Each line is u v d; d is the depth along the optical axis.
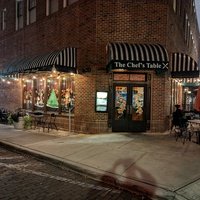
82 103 14.47
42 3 17.69
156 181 7.02
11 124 18.42
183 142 11.54
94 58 13.81
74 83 15.26
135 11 13.77
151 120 13.98
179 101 20.48
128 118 14.09
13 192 6.44
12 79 21.72
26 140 12.52
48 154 9.77
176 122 13.44
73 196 6.29
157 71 13.14
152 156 9.38
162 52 12.82
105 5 13.71
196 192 6.41
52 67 13.81
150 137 12.79
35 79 18.81
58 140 12.41
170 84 15.26
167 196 6.22
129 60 12.56
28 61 16.92
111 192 6.65
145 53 12.70
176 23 17.08
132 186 6.74
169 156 9.38
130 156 9.38
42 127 16.77
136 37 13.77
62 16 15.88
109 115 14.01
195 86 22.42
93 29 13.80
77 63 14.74
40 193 6.41
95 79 13.85
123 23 13.74
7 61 22.25
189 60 14.36
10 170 8.24
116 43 13.34
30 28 18.97
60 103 16.30
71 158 9.20
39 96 18.34
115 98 14.05
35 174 7.89
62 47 15.91
